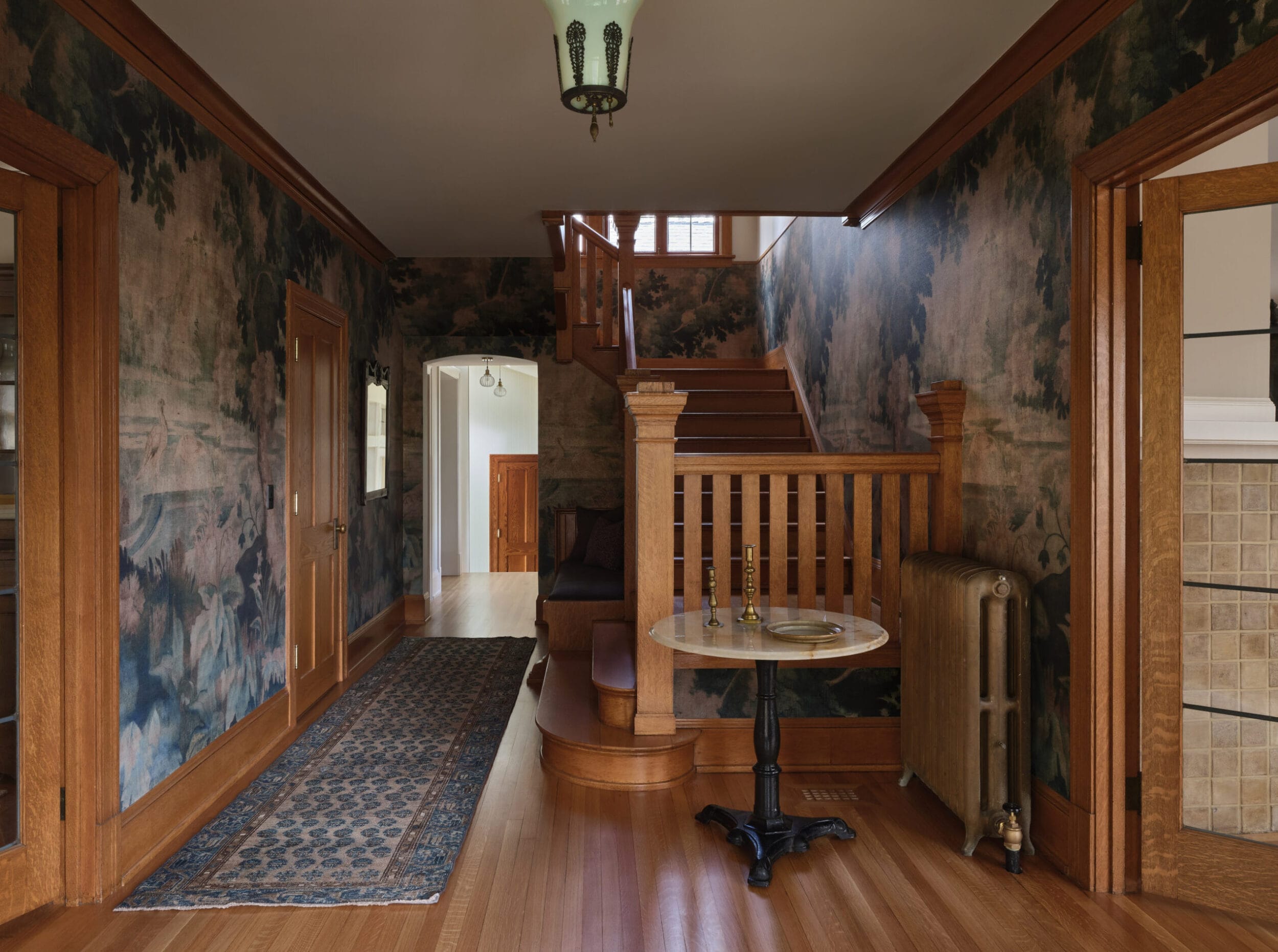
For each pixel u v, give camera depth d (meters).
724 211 5.25
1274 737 2.67
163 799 3.10
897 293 4.68
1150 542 2.73
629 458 5.46
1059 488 2.98
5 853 2.58
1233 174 2.59
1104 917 2.64
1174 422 2.70
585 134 3.97
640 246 9.09
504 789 3.68
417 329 7.16
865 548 3.87
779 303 7.90
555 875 2.90
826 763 3.88
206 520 3.51
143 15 2.86
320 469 5.04
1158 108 2.48
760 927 2.58
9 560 2.61
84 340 2.70
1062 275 2.96
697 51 3.14
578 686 4.69
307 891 2.78
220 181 3.66
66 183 2.64
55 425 2.66
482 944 2.48
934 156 4.05
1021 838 2.97
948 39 3.06
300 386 4.68
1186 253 2.67
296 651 4.56
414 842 3.14
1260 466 2.64
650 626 3.77
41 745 2.66
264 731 4.08
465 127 3.88
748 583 3.25
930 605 3.39
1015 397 3.30
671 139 4.03
